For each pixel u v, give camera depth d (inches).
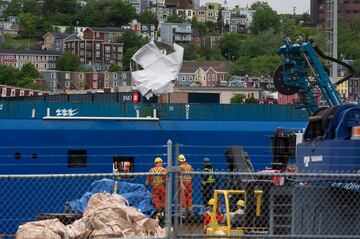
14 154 2388.0
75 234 1469.0
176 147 1341.0
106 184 1887.3
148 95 2731.3
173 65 2736.2
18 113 2719.0
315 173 1395.2
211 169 1945.1
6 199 2046.0
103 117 2546.8
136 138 2501.2
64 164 2319.1
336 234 1439.5
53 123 2476.6
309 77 2181.3
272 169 2001.7
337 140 1455.5
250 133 2583.7
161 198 1852.9
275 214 1560.0
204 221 1749.5
